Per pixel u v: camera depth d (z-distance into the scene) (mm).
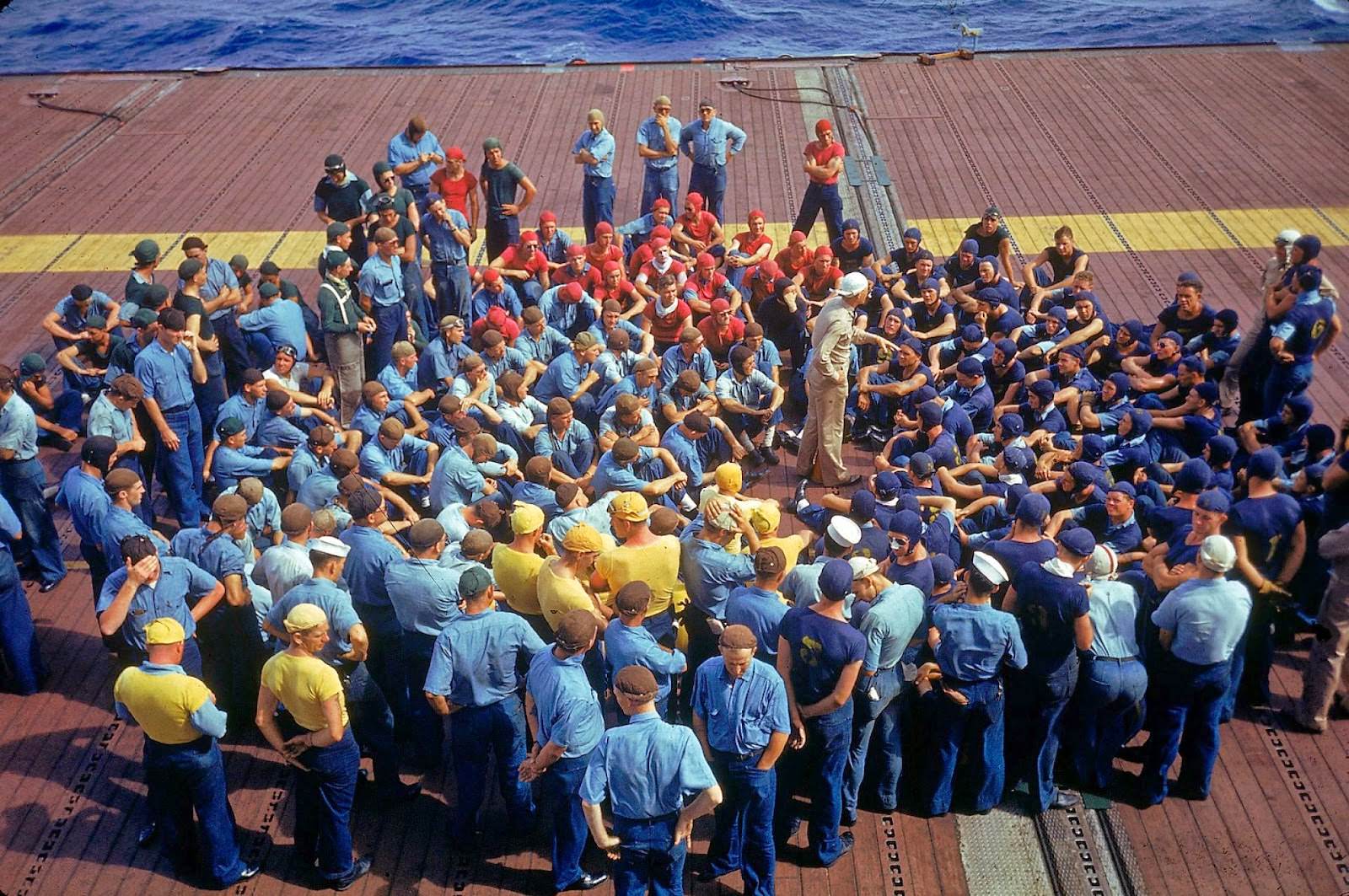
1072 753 8922
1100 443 10977
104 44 31141
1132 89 22625
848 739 8023
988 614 8125
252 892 8273
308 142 20891
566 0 33250
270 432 11633
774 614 8383
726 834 8062
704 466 12609
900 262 14422
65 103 22781
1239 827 8695
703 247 15477
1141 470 10852
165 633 7574
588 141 16484
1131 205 18328
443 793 9125
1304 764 9234
